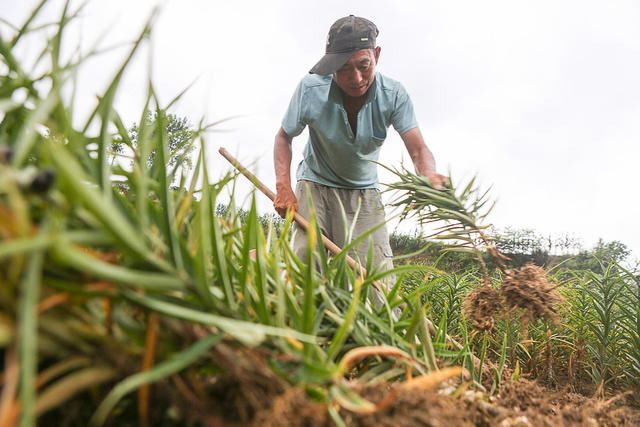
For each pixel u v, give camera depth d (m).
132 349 0.47
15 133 0.53
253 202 0.65
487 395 0.98
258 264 0.63
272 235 0.82
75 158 0.51
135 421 0.49
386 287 1.12
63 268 0.43
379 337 0.89
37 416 0.43
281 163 3.13
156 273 0.49
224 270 0.59
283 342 0.57
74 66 0.50
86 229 0.44
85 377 0.42
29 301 0.34
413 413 0.58
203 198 0.55
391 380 0.82
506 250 1.58
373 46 2.70
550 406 0.95
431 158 2.69
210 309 0.54
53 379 0.45
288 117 3.17
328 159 3.09
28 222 0.39
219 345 0.51
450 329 2.75
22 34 0.53
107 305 0.46
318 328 0.75
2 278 0.39
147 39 0.48
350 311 0.60
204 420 0.46
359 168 3.08
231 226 0.85
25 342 0.33
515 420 0.79
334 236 3.15
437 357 0.98
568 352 2.87
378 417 0.56
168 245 0.52
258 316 0.63
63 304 0.44
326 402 0.52
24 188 0.37
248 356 0.53
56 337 0.42
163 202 0.55
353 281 0.93
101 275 0.36
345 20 2.68
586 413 0.93
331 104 2.92
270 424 0.47
